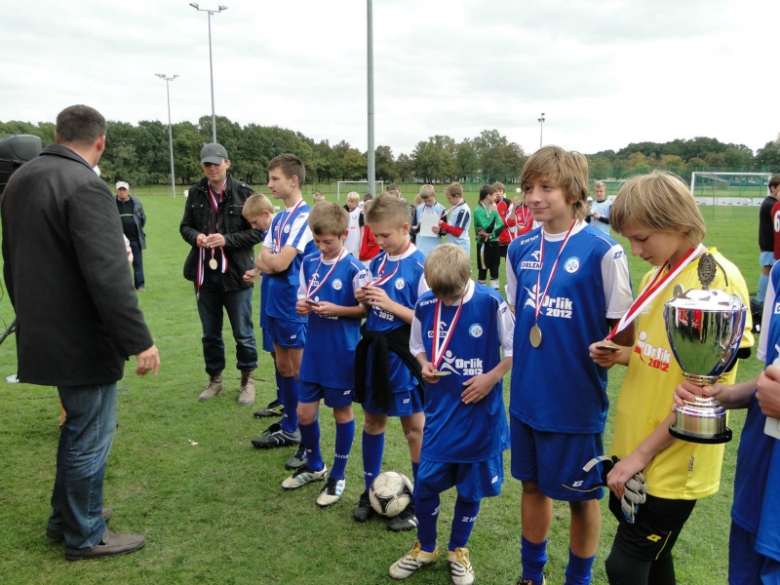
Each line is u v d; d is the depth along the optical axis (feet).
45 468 12.45
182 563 9.31
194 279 16.16
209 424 14.94
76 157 8.93
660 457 6.06
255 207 14.37
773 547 4.86
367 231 28.17
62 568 9.18
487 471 8.55
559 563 9.18
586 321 7.07
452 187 31.24
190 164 270.05
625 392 6.70
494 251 34.32
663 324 6.21
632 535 6.29
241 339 16.24
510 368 8.52
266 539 9.98
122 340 8.73
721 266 5.89
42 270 8.59
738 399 5.48
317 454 11.88
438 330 8.64
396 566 8.92
